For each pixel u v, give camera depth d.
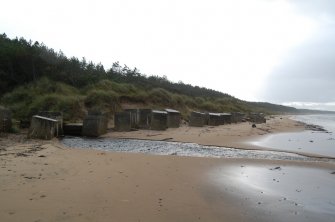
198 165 13.94
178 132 27.56
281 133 32.41
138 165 13.32
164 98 43.44
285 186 10.98
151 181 10.80
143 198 8.98
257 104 150.25
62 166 12.46
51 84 38.25
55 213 7.60
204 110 52.44
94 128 24.23
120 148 18.81
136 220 7.43
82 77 43.19
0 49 42.88
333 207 8.91
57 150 16.48
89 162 13.53
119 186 10.02
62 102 32.16
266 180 11.76
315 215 8.26
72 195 8.91
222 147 20.19
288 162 15.41
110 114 33.91
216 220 7.67
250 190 10.30
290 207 8.79
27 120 26.75
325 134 32.97
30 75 41.31
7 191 8.99
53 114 24.30
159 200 8.88
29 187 9.45
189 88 77.12
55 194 8.93
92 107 33.75
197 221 7.56
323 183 11.55
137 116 29.55
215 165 14.11
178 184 10.61
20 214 7.45
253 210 8.45
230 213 8.16
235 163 14.75
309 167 14.39
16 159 13.34
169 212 8.03
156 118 28.78
